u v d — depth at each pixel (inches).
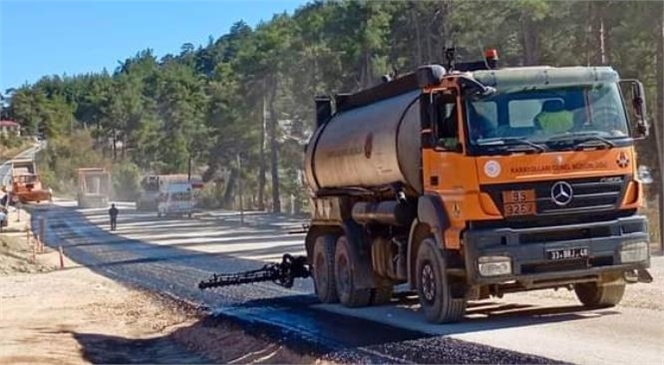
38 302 956.0
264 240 1721.2
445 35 1811.0
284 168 3289.9
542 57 1669.5
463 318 578.9
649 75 1539.1
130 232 2201.0
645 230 543.8
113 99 6013.8
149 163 5098.4
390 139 619.2
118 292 1013.2
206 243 1704.0
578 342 490.6
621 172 540.7
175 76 5093.5
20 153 6171.3
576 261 530.3
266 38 2984.7
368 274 689.0
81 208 3791.8
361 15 2196.1
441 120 550.3
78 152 5915.4
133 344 698.8
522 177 528.4
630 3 1344.7
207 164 3885.3
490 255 522.0
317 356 535.5
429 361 476.4
